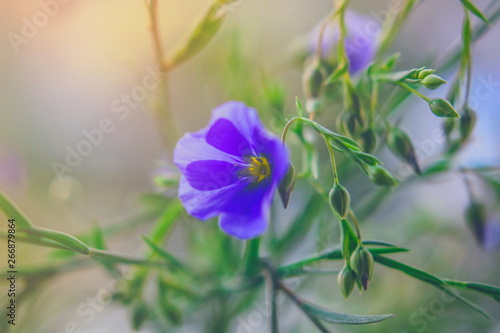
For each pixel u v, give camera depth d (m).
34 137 0.39
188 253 0.35
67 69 0.39
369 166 0.28
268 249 0.34
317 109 0.30
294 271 0.30
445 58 0.32
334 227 0.34
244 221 0.28
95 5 0.38
